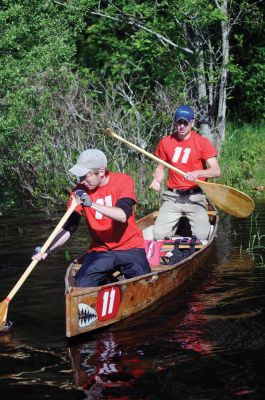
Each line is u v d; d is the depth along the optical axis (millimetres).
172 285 14836
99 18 33688
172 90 28188
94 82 30469
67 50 22516
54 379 10211
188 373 10336
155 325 12617
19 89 21562
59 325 12633
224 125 31828
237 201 17625
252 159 29594
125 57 30922
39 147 23984
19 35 21438
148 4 31047
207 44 31594
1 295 14445
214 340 11688
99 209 12336
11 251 18391
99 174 12734
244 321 12617
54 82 24078
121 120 26531
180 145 17594
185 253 16609
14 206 25812
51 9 23406
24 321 12883
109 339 11891
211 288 14898
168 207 17906
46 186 25922
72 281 13594
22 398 9617
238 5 32438
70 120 25766
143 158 25766
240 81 32031
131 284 13141
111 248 13391
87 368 10578
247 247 18609
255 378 10117
